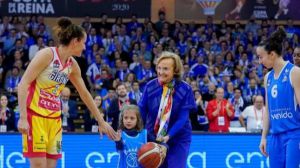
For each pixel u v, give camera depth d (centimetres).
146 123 742
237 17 2370
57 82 643
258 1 2362
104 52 1950
